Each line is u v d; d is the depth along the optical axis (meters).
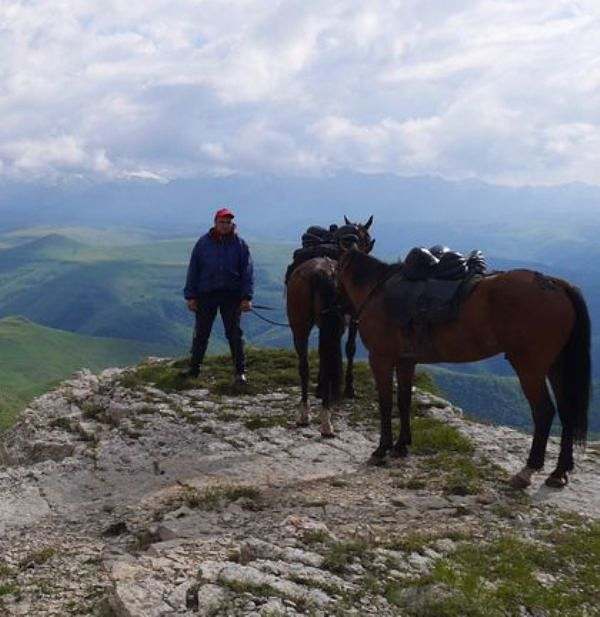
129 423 14.89
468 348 10.62
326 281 13.34
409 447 12.91
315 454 12.85
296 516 9.20
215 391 17.41
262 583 6.93
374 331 11.85
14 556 9.00
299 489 10.86
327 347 13.55
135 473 12.27
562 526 9.23
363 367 19.56
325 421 13.80
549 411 10.27
